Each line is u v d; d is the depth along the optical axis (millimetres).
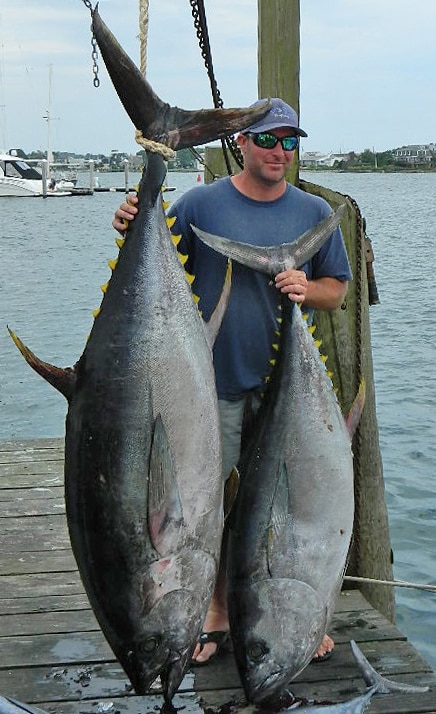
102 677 3412
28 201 61375
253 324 3369
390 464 7695
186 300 2721
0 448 6578
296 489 2883
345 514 2930
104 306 2670
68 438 2652
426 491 7047
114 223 2762
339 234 3441
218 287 3373
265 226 3357
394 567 5785
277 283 2967
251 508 2914
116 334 2623
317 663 3490
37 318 16016
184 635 2648
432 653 4738
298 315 2961
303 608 2865
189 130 2775
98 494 2580
